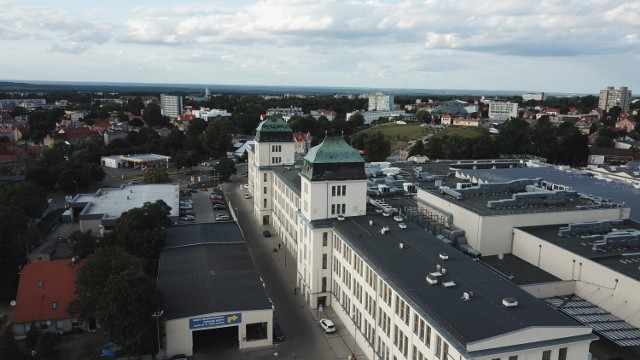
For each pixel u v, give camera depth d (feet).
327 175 296.30
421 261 229.04
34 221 425.69
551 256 262.26
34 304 260.01
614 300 226.79
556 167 515.09
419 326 187.73
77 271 251.60
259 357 242.58
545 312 177.37
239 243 343.26
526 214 290.76
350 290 267.39
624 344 202.18
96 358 238.27
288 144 481.46
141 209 335.88
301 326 274.98
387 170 461.78
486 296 191.11
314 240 290.35
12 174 649.20
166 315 238.89
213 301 254.06
